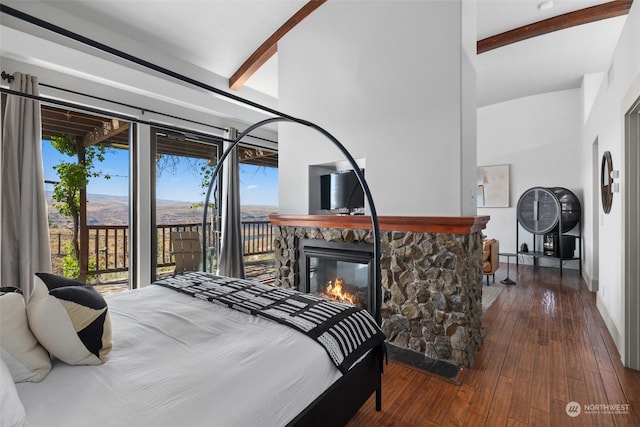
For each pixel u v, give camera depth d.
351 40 3.13
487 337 2.95
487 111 6.81
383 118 2.90
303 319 1.64
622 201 2.41
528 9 3.56
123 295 2.11
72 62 2.97
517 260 6.02
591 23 3.83
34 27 2.76
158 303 1.94
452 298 2.46
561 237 5.39
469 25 2.68
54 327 1.15
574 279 5.19
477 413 1.88
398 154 2.80
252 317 1.70
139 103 3.67
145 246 3.77
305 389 1.28
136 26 3.34
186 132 3.03
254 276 5.53
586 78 5.30
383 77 2.90
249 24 3.66
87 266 3.68
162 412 0.95
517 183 6.49
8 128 2.66
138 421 0.90
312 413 1.30
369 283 2.93
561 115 6.00
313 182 3.56
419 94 2.69
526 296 4.24
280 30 3.74
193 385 1.08
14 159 2.66
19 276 2.66
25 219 2.66
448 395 2.06
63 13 2.94
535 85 5.75
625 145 2.43
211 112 4.39
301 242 3.49
